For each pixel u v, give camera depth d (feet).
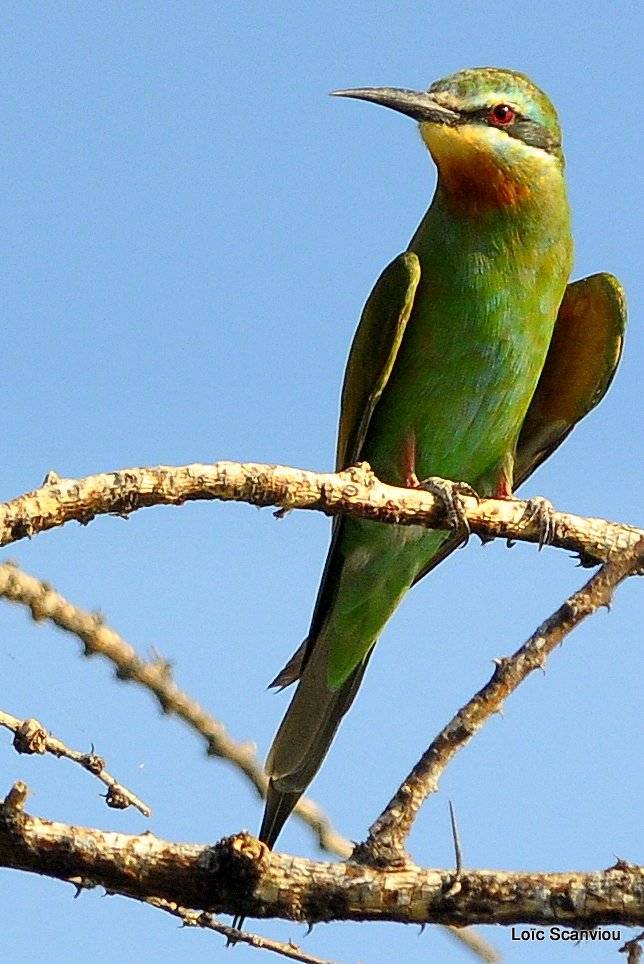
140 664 25.94
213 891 20.13
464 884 19.93
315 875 20.16
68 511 22.31
